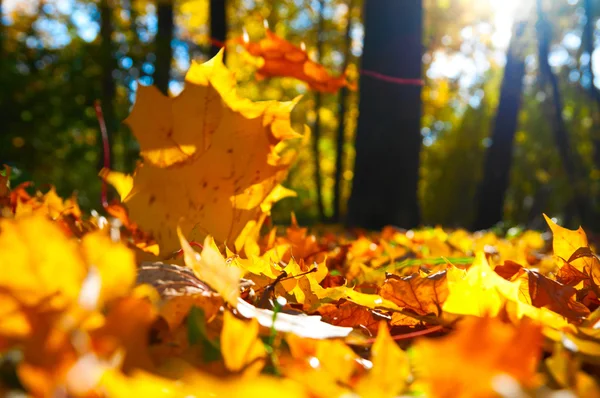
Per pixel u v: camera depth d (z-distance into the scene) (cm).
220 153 47
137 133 45
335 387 20
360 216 344
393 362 20
